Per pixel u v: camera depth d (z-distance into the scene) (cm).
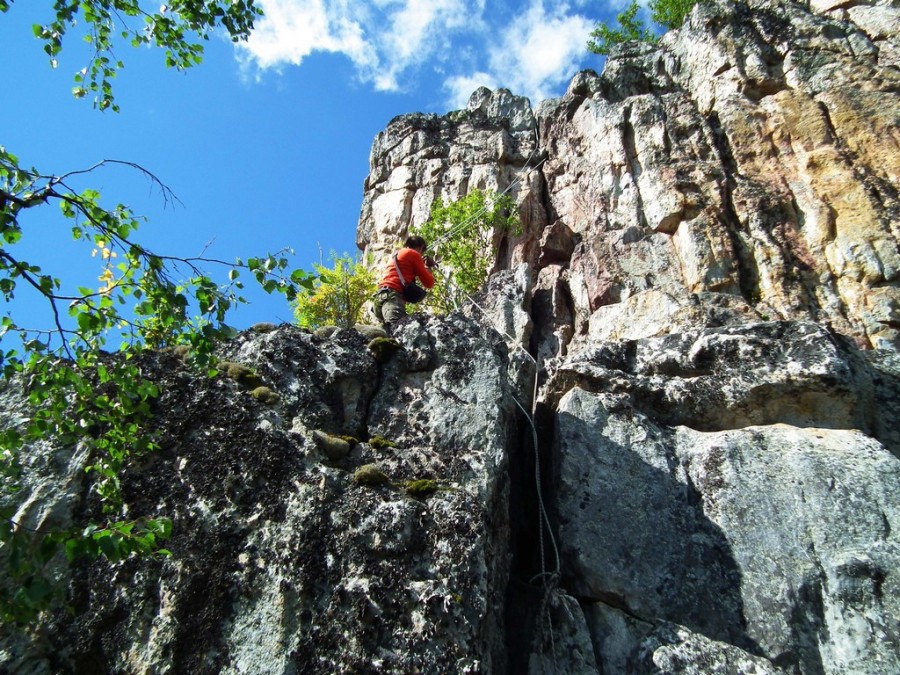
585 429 812
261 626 547
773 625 660
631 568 709
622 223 1412
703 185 1384
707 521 739
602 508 751
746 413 839
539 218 1567
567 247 1453
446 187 1730
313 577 567
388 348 765
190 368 686
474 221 1502
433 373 754
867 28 1575
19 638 548
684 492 763
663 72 1720
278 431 646
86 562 582
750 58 1561
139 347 620
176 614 556
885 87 1428
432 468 671
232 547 584
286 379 710
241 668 530
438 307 1352
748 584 689
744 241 1287
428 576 578
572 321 1300
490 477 671
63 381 577
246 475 618
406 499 615
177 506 605
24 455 623
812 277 1215
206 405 659
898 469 734
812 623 655
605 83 1734
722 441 793
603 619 684
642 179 1462
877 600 648
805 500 728
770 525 720
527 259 1481
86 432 600
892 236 1210
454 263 1444
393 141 1912
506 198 1546
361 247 1766
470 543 596
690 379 863
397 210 1734
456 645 545
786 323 874
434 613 556
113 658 545
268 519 597
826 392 817
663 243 1338
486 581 584
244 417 650
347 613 552
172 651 541
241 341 748
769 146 1418
